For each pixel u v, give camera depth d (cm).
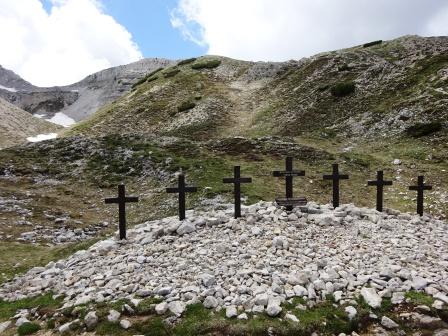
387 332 962
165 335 952
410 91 5447
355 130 4909
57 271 1418
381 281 1124
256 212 1702
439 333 955
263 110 6625
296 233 1477
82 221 2525
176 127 6444
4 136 8812
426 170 3422
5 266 1678
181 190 1678
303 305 1030
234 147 4038
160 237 1539
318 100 6231
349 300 1051
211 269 1223
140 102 7994
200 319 984
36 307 1160
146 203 2831
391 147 4141
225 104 7262
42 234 2245
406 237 1535
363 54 7631
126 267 1284
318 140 4712
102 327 990
